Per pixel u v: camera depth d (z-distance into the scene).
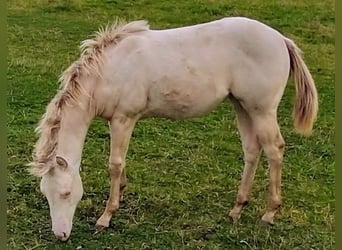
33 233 4.16
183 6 10.04
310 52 8.36
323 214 4.46
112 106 4.05
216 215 4.41
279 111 6.41
